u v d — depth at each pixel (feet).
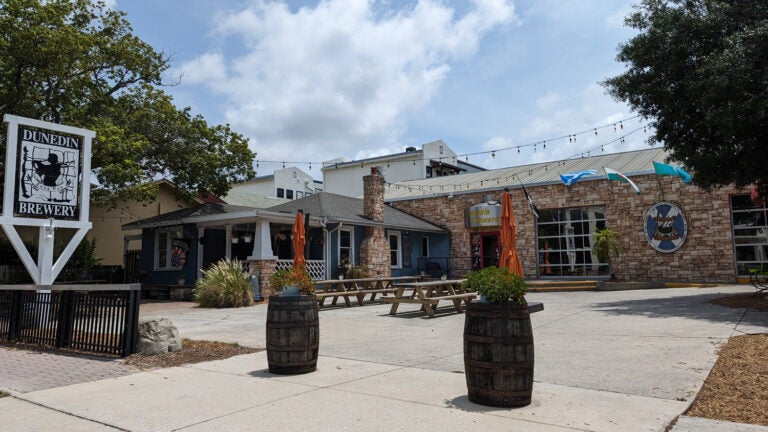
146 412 15.96
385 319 37.73
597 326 31.19
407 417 14.78
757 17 37.42
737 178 39.99
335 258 64.95
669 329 28.63
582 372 19.71
